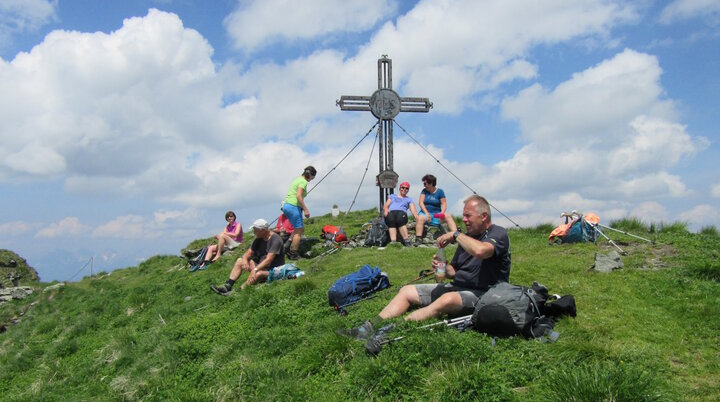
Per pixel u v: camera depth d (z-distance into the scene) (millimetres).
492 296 6504
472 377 5473
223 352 8469
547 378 5312
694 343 6410
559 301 7270
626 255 10961
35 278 30484
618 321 7137
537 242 13836
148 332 11141
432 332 6402
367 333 7102
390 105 18750
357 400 5898
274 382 6871
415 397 5586
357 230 19016
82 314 15211
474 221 7289
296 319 8992
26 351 13039
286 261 15281
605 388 4840
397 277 10633
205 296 12992
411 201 15773
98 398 8836
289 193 15695
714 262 9312
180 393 7652
